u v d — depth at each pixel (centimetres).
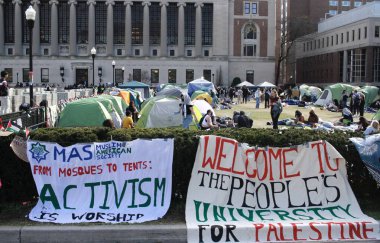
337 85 5134
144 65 10219
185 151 978
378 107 5025
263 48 10556
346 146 1001
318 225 873
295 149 979
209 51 10488
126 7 10106
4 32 10194
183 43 10256
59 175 961
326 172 976
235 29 10462
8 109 2631
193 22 10488
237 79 10231
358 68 8756
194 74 10256
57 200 952
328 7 12300
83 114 2153
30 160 965
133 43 10450
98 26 10362
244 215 929
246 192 954
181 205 973
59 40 10344
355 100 4169
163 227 862
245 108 5134
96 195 958
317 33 10788
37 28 10100
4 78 2659
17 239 844
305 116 3872
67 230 849
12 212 950
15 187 1000
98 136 1016
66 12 10344
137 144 972
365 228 879
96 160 968
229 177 959
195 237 856
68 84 10100
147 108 2545
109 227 863
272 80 10575
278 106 2691
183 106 2648
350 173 1009
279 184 968
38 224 886
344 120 2898
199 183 961
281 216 927
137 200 953
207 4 10269
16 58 10025
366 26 8388
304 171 973
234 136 997
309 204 957
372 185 1011
